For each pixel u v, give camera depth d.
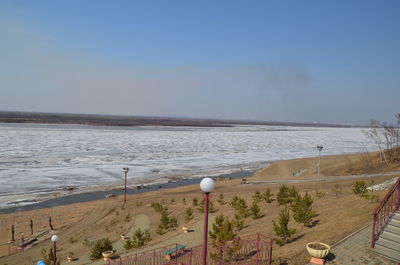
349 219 12.56
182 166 50.56
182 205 25.55
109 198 31.23
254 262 9.55
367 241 9.67
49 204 29.03
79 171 42.56
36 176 38.44
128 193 33.97
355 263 8.37
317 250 8.43
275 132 150.62
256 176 44.66
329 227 12.05
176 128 151.12
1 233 22.19
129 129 125.44
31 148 59.59
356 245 9.49
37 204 28.86
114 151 61.72
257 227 15.27
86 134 92.19
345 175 40.44
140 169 46.28
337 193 20.62
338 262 8.52
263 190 30.28
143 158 55.62
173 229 18.91
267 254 10.26
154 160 54.34
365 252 8.94
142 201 28.52
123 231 20.59
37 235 21.92
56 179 37.75
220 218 14.39
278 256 9.83
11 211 26.80
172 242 15.68
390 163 42.88
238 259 10.24
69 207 28.00
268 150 76.56
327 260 8.69
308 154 71.44
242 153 69.44
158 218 22.52
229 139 100.38
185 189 35.69
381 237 9.38
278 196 20.52
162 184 38.97
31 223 22.77
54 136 81.94
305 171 46.22
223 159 59.94
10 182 35.19
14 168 41.88
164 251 13.47
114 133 100.88
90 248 18.28
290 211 17.12
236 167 52.47
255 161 59.50
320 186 28.42
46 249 19.28
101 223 23.69
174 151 66.50
